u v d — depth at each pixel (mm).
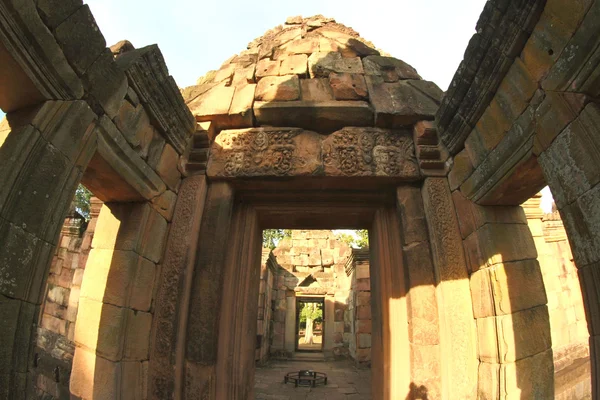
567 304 6828
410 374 4145
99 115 3006
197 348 4102
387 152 4781
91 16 2711
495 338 3635
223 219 4617
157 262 4242
